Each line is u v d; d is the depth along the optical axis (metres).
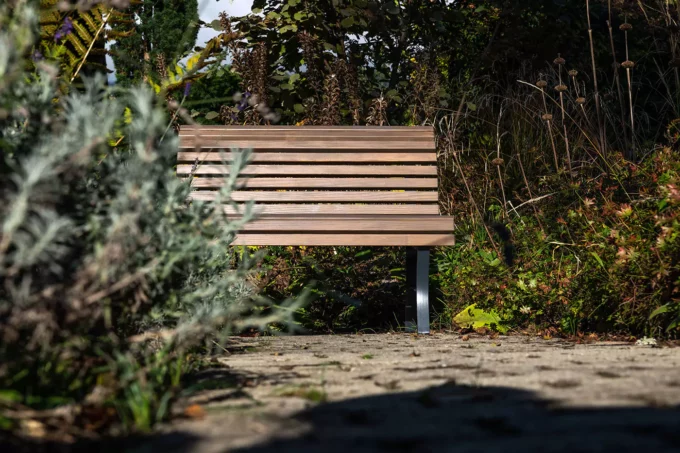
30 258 1.45
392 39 7.71
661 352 3.08
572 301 4.23
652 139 6.99
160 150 1.92
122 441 1.57
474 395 1.96
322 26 7.43
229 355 3.24
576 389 2.05
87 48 3.75
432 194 4.79
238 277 2.45
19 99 1.87
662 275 3.58
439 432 1.56
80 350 1.87
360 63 7.59
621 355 2.97
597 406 1.79
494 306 4.52
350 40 7.59
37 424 1.60
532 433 1.52
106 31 3.77
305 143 4.89
